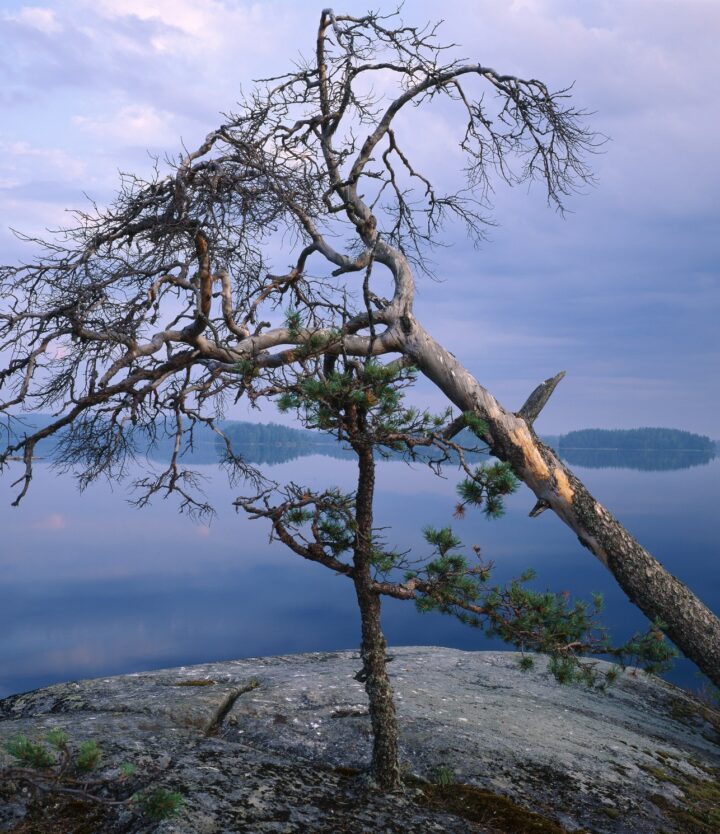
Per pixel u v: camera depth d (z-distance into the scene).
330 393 5.74
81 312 6.79
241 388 6.38
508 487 5.82
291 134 10.16
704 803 6.56
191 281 7.58
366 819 5.20
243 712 7.05
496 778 6.21
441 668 9.95
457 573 6.00
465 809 5.73
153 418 7.87
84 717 6.64
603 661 11.26
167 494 7.80
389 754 5.86
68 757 3.39
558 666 6.38
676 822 6.05
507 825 5.56
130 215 7.30
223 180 7.24
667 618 9.66
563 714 8.38
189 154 7.51
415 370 5.92
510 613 6.22
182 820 4.68
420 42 10.38
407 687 8.45
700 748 8.60
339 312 9.57
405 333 9.68
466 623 6.27
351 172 10.14
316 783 5.70
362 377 5.88
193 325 7.64
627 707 9.63
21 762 3.49
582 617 6.43
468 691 8.69
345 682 8.08
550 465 9.76
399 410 5.83
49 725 6.28
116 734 6.08
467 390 9.62
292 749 6.40
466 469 5.96
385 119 10.49
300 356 6.13
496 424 9.62
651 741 8.11
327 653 10.83
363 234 10.42
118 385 7.37
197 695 7.45
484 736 6.95
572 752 7.00
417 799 5.77
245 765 5.74
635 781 6.64
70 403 7.09
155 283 7.03
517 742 6.95
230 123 8.59
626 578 9.75
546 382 10.12
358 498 6.07
